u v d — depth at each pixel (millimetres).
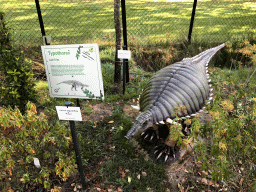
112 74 6527
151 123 3607
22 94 4422
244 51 5688
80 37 9273
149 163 3836
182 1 16906
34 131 3189
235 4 15703
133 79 6586
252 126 2953
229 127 2666
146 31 10016
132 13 13578
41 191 3332
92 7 14812
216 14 13188
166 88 3936
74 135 2889
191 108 3998
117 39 5430
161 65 7598
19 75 4242
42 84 5891
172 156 4062
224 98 5363
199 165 3889
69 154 3783
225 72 6621
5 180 3414
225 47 7805
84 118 4867
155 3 16266
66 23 11391
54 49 2891
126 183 3494
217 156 2717
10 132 3340
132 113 5156
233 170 3533
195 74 4348
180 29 10094
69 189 3391
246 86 3713
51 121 4602
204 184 3555
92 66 2871
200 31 9914
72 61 2918
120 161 3877
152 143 4320
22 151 3406
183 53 7852
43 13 13133
